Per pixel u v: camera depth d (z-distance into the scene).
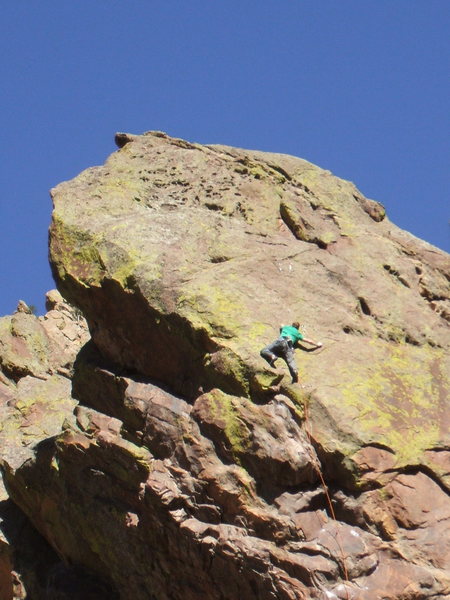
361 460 24.06
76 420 28.22
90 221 29.33
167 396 26.52
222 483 24.39
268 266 28.22
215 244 28.70
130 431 26.72
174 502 24.73
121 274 27.70
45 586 29.41
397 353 26.97
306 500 23.88
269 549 23.17
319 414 24.69
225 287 27.23
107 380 28.02
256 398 25.14
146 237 28.53
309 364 25.84
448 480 24.19
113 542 26.88
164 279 27.36
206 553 24.12
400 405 25.39
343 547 23.00
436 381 26.42
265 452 24.22
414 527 23.47
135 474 26.05
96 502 27.25
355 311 27.88
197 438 25.14
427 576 22.56
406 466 24.14
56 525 29.17
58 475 28.81
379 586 22.47
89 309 28.53
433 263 30.44
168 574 25.44
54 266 28.98
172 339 26.88
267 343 25.95
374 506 23.66
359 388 25.45
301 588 22.48
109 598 27.48
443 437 24.89
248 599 23.61
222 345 25.81
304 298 27.67
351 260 29.30
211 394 25.39
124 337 27.88
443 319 28.83
